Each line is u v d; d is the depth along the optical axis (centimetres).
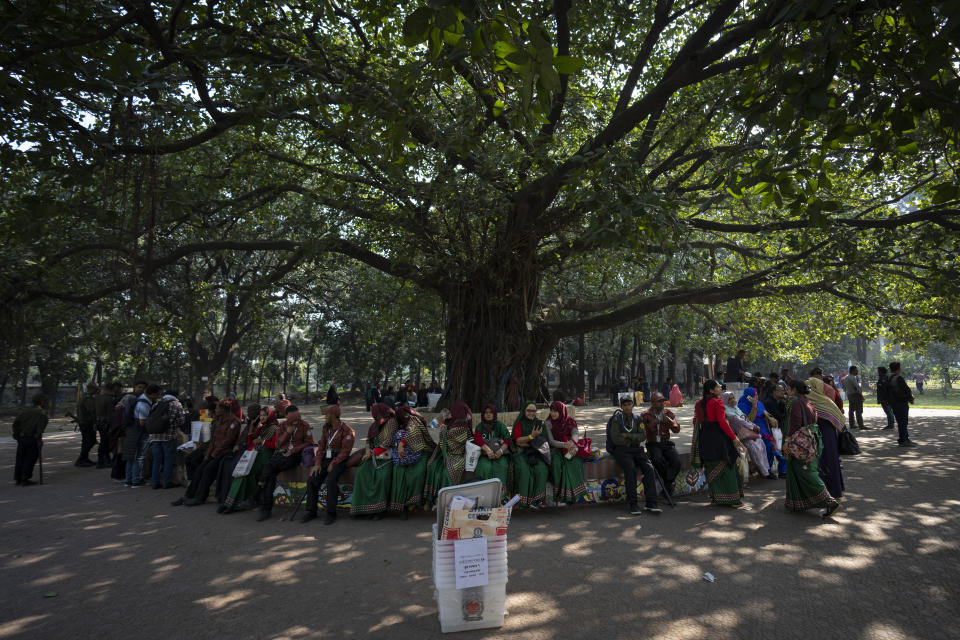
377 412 735
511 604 431
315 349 4894
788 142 488
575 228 1266
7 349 1329
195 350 2895
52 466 1231
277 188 1441
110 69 643
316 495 712
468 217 1207
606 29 1299
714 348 2522
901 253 1201
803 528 618
